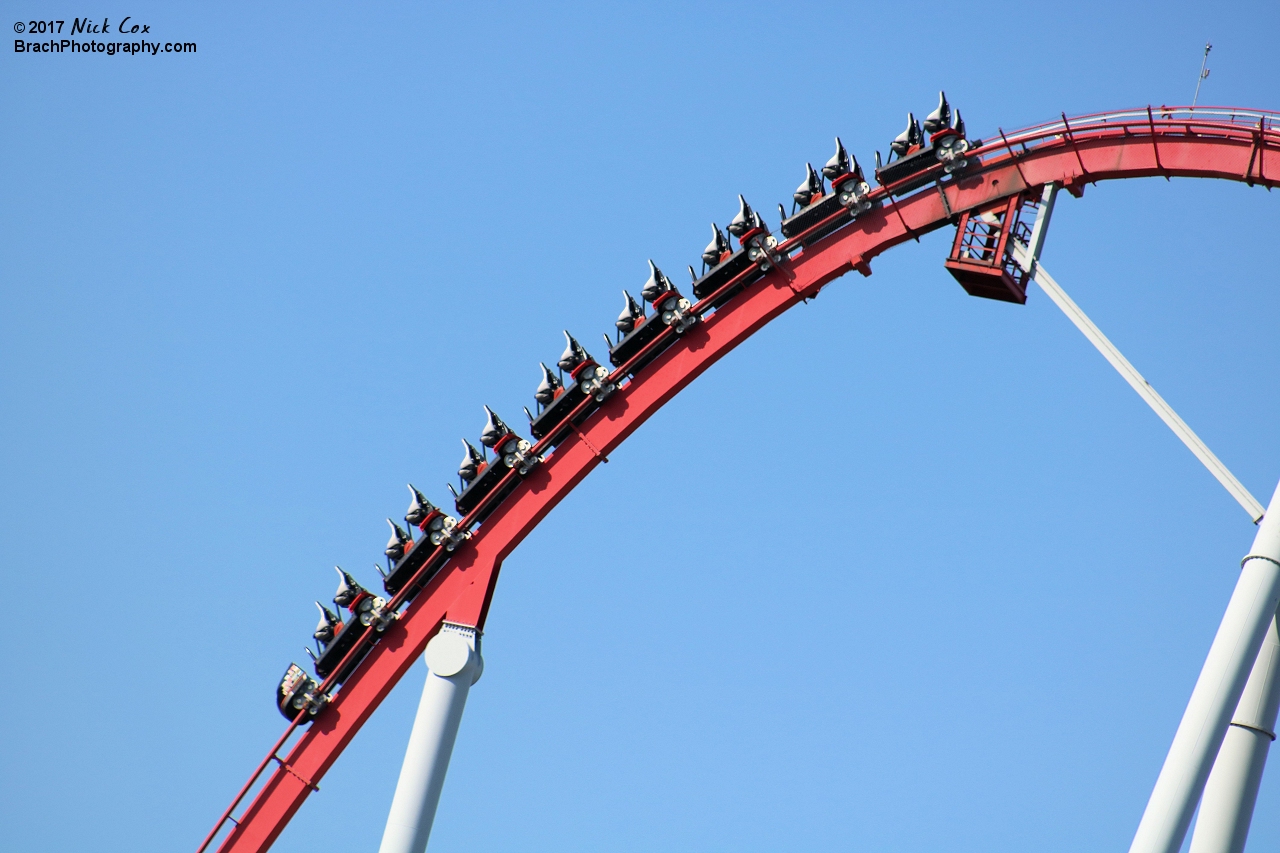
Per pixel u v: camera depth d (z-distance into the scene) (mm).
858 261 95688
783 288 97125
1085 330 89188
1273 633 82125
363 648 101188
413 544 100938
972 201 93312
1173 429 85250
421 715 96312
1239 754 81875
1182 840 73625
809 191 97062
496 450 99812
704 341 98312
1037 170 92062
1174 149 88188
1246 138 85938
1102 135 90250
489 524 100938
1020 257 91438
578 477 99625
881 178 95188
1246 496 82438
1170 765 74562
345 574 101312
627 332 99125
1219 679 75188
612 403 99625
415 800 94562
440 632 98688
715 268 97438
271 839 100875
